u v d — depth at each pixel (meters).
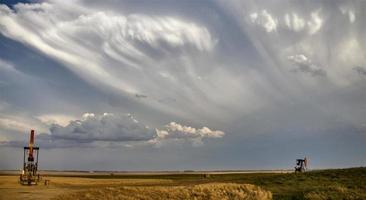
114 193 33.22
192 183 55.88
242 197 37.09
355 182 49.41
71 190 36.81
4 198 30.11
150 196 33.66
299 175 56.97
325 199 39.22
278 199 39.72
